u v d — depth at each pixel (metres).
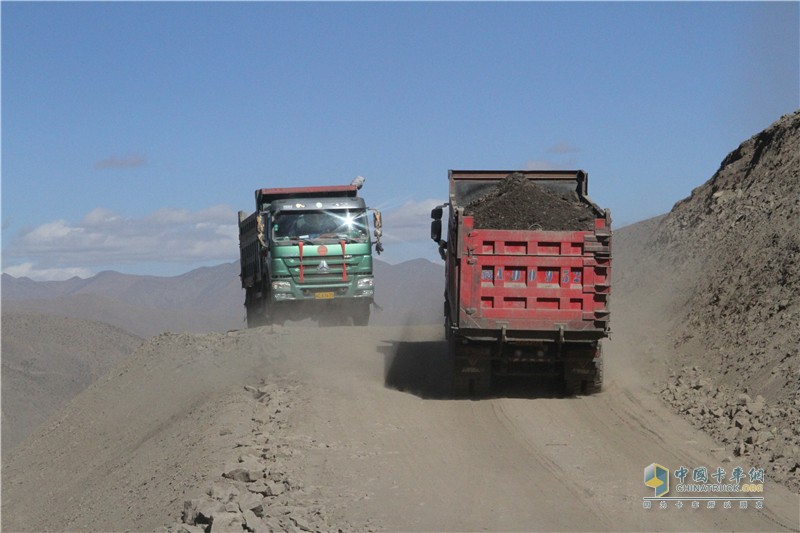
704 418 14.38
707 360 17.09
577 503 10.72
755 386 14.86
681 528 9.86
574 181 18.47
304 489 11.50
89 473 18.53
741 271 19.59
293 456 13.12
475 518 10.24
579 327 15.98
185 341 26.12
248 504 10.38
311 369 19.11
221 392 18.62
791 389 13.93
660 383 16.86
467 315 16.05
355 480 11.87
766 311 17.03
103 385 26.44
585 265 16.05
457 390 16.84
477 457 12.88
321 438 14.17
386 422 15.05
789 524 9.95
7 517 17.69
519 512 10.41
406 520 10.24
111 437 20.88
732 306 18.48
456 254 16.16
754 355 15.87
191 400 19.67
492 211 16.77
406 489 11.43
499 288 16.06
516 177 17.75
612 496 10.97
